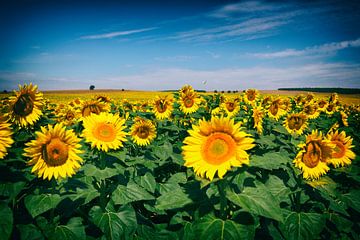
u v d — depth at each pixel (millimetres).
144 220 1334
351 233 1294
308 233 1083
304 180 1198
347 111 4312
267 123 2211
